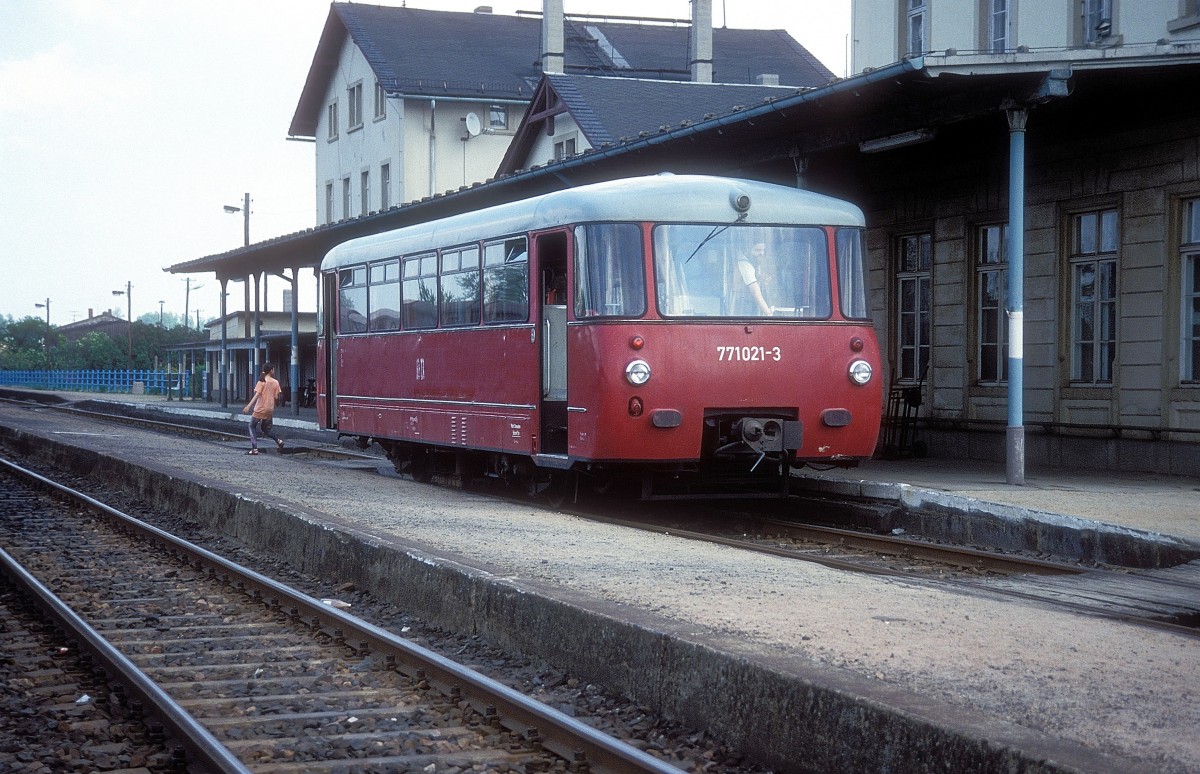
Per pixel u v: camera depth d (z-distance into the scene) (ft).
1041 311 59.31
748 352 43.04
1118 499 43.04
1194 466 51.67
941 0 72.38
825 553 40.24
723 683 20.24
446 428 53.42
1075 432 57.41
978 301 63.52
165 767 19.16
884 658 20.71
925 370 66.80
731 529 46.70
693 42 145.18
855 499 47.01
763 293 43.68
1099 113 54.39
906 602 26.71
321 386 67.41
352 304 63.46
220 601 33.50
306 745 20.15
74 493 57.67
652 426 41.98
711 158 62.23
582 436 42.83
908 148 61.00
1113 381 55.67
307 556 39.19
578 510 49.01
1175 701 18.22
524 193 77.77
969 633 23.21
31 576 34.06
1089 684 19.22
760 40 166.81
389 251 59.06
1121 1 59.88
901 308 68.74
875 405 45.14
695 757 19.45
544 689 23.72
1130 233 54.70
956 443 64.13
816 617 24.39
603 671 23.34
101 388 250.98
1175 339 52.90
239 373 194.08
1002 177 61.16
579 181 71.46
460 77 153.38
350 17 160.97
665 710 21.57
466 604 28.55
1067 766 14.70
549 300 46.19
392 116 153.89
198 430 114.42
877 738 17.20
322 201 175.94
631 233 42.60
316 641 28.53
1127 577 33.01
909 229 67.31
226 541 46.83
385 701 23.06
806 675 18.79
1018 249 47.85
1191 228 52.49
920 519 44.11
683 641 21.31
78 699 22.84
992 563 36.45
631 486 47.21
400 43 157.28
